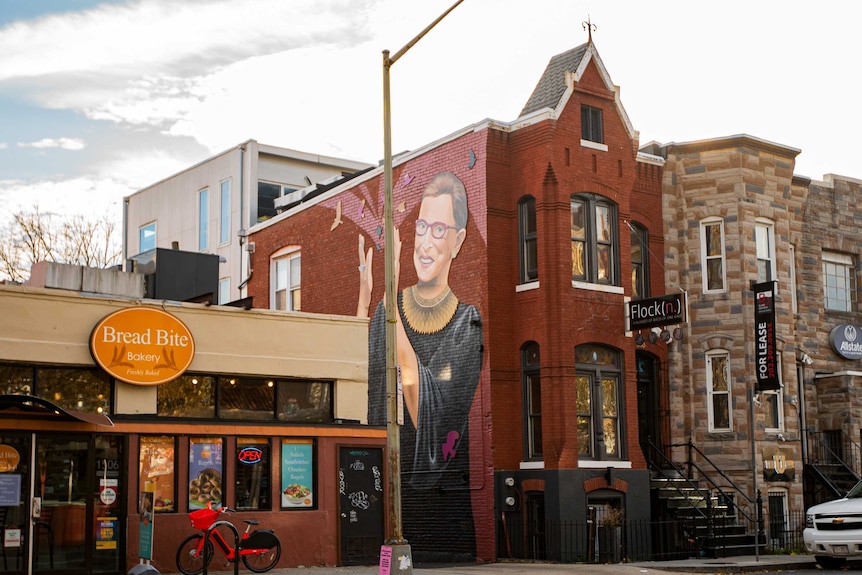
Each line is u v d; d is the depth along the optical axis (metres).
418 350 27.31
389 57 17.88
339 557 21.38
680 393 28.00
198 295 24.64
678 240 28.62
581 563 23.05
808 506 29.33
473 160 26.11
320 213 32.12
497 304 25.34
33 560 17.78
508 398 25.17
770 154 29.09
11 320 18.55
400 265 28.31
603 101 26.33
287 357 21.83
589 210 25.67
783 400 28.34
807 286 31.08
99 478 18.89
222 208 41.38
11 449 17.92
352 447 22.05
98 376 19.53
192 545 19.39
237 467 20.62
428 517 26.34
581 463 24.14
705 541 24.80
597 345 25.28
